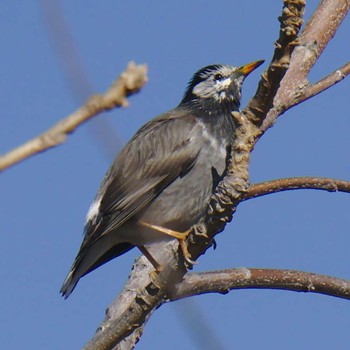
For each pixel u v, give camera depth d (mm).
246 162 7434
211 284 8859
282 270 9258
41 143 2998
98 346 8297
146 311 8242
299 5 6973
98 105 3021
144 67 3035
